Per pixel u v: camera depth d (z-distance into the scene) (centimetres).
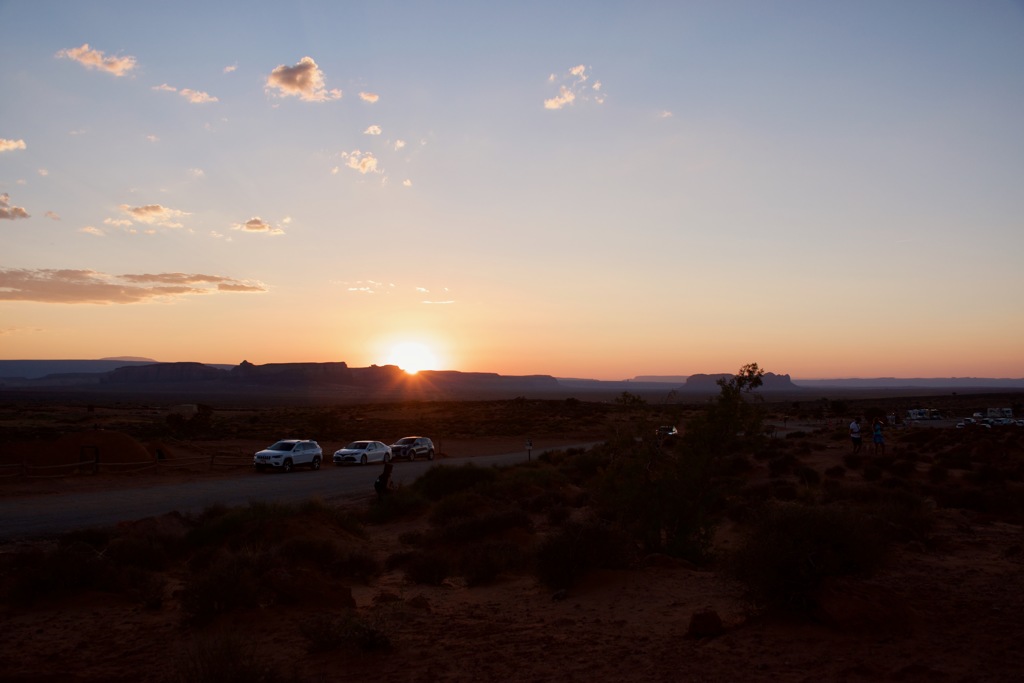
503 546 1402
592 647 826
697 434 1345
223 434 6994
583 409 11275
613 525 1339
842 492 2050
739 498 1903
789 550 859
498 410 11231
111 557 1390
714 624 845
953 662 695
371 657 818
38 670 820
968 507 2072
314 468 4569
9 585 1167
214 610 994
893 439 5181
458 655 820
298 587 1059
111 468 3806
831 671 682
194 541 1622
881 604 819
